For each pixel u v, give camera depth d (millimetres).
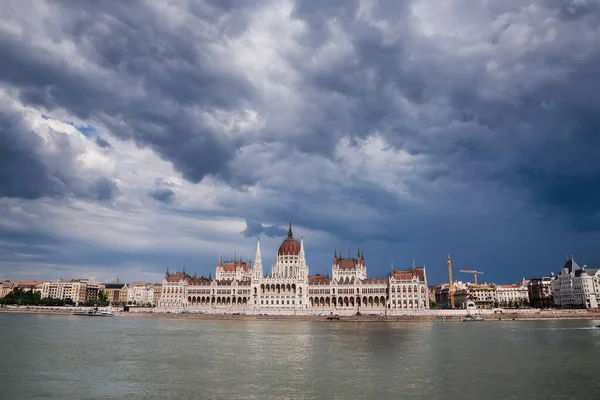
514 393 72562
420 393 72500
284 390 74562
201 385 78062
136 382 80438
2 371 90250
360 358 106625
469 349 122250
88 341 141375
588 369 92125
